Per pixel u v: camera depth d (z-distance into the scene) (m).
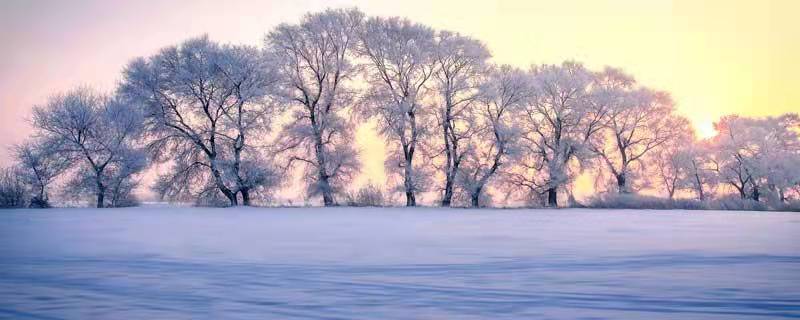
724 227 19.06
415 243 13.23
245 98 42.41
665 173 49.22
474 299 6.20
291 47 44.78
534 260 9.66
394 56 43.97
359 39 45.16
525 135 45.22
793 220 24.44
